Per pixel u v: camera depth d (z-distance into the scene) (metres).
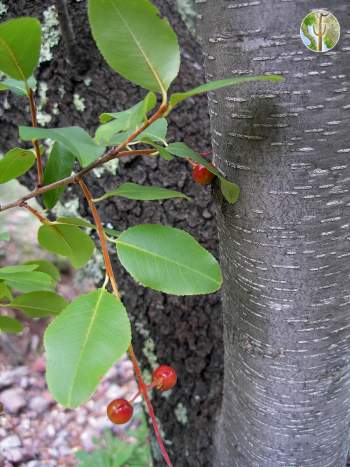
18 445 0.53
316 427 0.23
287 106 0.15
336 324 0.20
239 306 0.21
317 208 0.17
